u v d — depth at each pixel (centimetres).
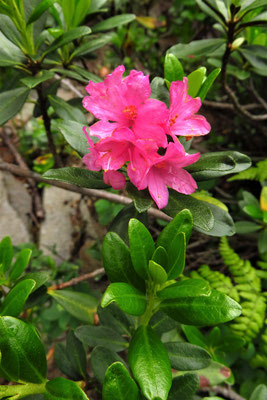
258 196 36
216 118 40
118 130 11
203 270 27
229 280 27
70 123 15
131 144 12
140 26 43
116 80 12
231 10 17
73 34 17
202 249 34
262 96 37
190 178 13
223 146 39
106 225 33
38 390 11
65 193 40
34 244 35
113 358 14
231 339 21
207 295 10
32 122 41
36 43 18
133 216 14
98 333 15
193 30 43
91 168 13
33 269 32
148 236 11
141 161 12
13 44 18
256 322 25
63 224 38
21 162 40
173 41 45
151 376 10
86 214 38
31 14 16
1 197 38
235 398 22
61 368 16
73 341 16
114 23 20
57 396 11
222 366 18
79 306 21
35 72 18
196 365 13
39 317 29
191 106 13
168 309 11
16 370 11
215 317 10
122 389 10
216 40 20
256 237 30
